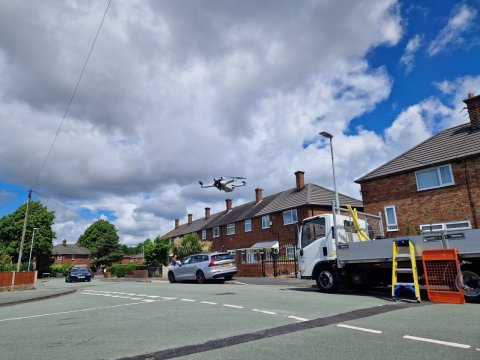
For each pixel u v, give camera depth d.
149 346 5.66
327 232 12.48
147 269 36.12
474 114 20.64
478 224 18.34
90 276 37.03
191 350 5.33
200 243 33.81
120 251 71.38
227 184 16.06
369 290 12.67
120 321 8.05
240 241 39.84
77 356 5.25
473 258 9.04
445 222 19.61
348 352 4.95
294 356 4.84
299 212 31.92
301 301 10.10
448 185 19.70
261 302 10.23
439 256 9.37
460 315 7.31
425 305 8.82
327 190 34.25
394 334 5.88
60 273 64.88
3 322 8.79
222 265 20.36
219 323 7.33
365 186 23.64
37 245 61.16
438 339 5.48
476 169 18.72
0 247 60.31
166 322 7.67
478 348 4.97
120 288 19.39
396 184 22.06
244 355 4.96
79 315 9.36
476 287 9.02
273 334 6.16
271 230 35.00
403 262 10.33
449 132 21.98
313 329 6.43
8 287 21.22
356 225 12.98
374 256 10.80
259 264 24.78
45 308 11.58
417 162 21.30
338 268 12.16
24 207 62.00
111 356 5.18
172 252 34.62
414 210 21.02
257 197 42.78
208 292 14.07
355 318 7.33
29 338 6.64
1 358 5.30
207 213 54.28
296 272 21.11
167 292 15.05
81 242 86.44
